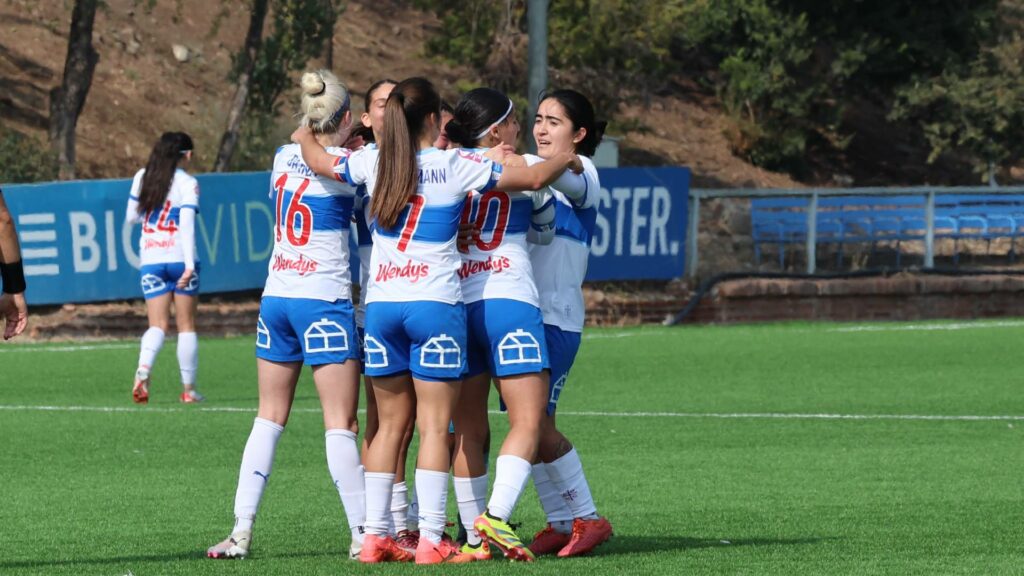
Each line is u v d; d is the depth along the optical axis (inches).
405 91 820.6
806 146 5123.0
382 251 834.2
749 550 900.6
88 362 2277.3
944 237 3713.1
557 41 4109.3
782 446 1455.5
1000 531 981.2
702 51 5516.7
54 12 4284.0
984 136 4886.8
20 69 3932.1
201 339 2691.9
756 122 4980.3
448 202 816.3
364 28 4837.6
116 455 1386.6
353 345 874.1
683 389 1985.7
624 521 1031.6
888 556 880.9
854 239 3602.4
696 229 3243.1
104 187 2628.0
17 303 786.8
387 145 818.2
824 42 4938.5
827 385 2032.5
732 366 2284.7
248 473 880.3
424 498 840.9
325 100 863.1
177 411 1720.0
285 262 871.7
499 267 839.1
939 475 1264.8
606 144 3656.5
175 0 4443.9
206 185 2694.4
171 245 1739.7
